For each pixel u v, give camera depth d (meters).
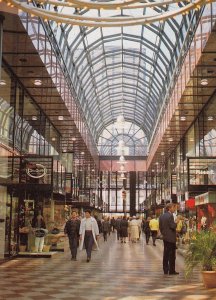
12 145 17.20
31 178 16.84
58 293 8.72
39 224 19.62
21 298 8.13
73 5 8.98
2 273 12.02
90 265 14.30
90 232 15.72
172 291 8.98
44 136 24.28
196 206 20.91
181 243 20.03
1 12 11.95
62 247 20.47
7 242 16.84
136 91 45.59
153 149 46.00
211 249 9.55
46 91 19.78
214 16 13.10
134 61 35.59
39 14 9.08
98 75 38.06
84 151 40.22
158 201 48.09
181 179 26.80
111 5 8.43
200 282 10.27
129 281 10.48
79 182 41.56
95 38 29.11
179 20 21.30
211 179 18.92
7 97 16.41
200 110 23.95
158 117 39.16
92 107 47.47
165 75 30.86
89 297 8.27
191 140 27.92
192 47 17.61
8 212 16.95
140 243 29.02
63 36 23.05
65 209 28.25
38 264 14.56
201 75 17.81
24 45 14.20
